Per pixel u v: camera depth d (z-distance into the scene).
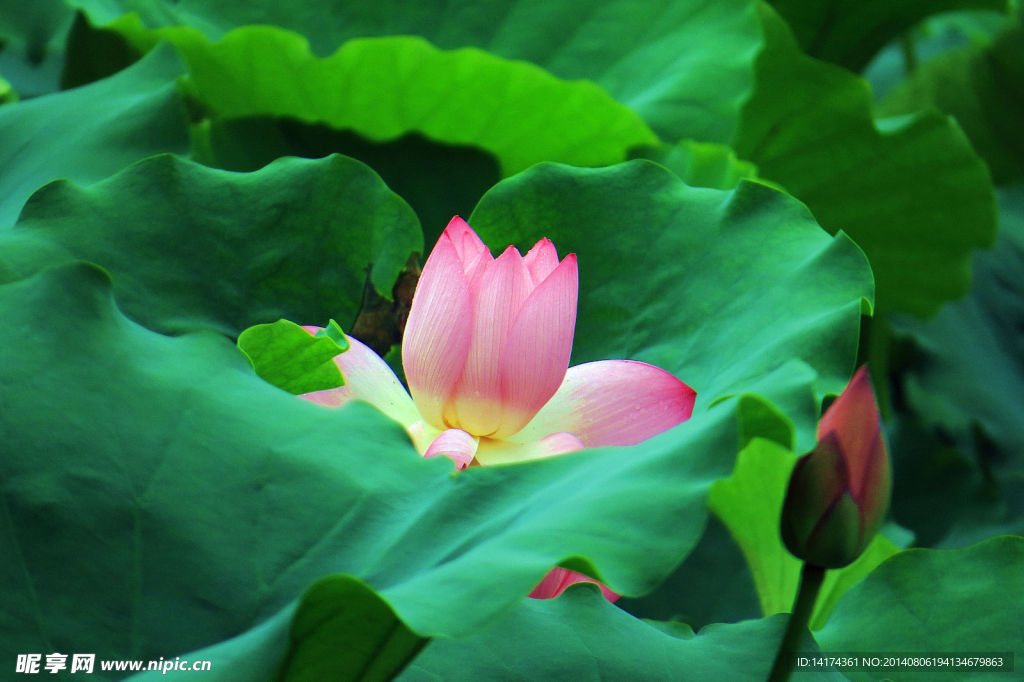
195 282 2.61
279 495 2.42
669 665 2.56
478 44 3.21
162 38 2.83
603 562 2.36
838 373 2.51
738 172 2.84
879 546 2.79
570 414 2.57
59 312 2.45
